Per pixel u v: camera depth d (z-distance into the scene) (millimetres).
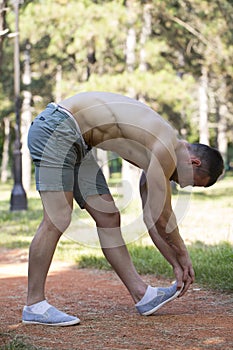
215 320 6086
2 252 13047
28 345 5207
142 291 6359
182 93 24938
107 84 24297
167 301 6309
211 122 56250
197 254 10383
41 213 21938
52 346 5238
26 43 38312
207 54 27938
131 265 6449
